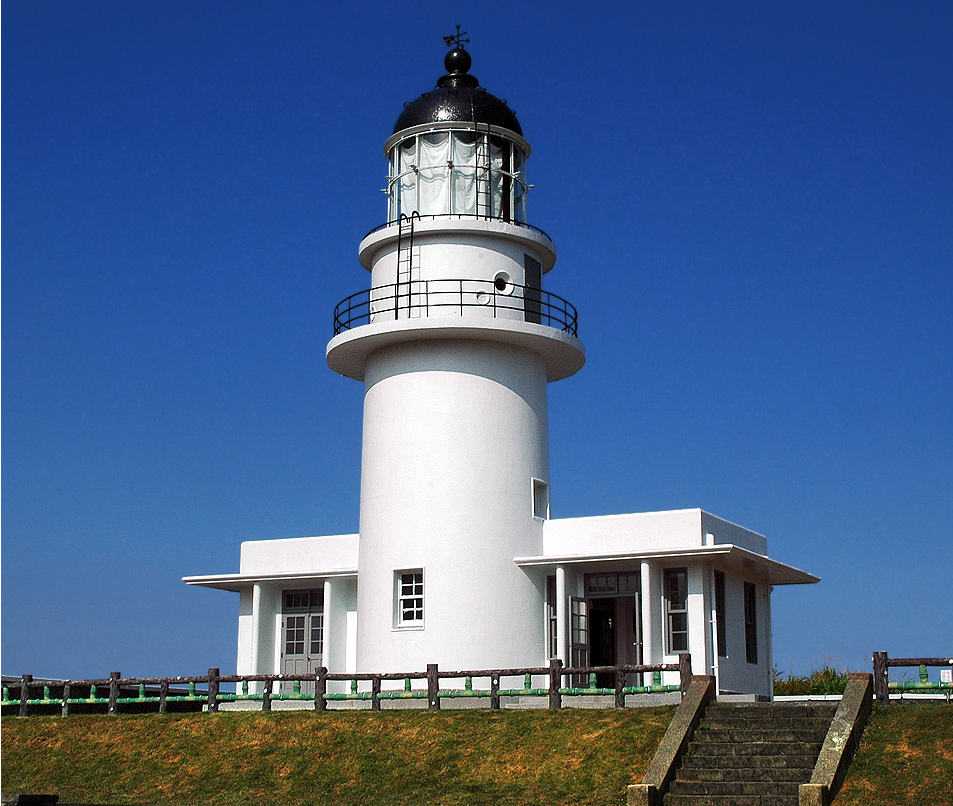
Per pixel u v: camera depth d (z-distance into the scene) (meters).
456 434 29.91
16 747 26.72
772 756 20.88
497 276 30.67
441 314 30.14
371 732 24.75
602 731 23.03
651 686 25.80
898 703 22.97
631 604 30.80
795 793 19.83
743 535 32.12
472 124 31.16
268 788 23.44
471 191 31.03
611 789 21.17
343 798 22.55
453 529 29.44
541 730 23.56
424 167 31.39
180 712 30.31
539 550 30.42
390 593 29.67
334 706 28.92
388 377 30.75
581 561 28.98
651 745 22.14
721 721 22.31
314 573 32.72
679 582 29.12
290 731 25.47
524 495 30.23
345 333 30.62
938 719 21.38
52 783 24.91
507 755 22.97
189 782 24.20
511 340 30.44
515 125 32.16
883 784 19.72
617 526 29.77
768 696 32.41
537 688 29.42
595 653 30.91
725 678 29.22
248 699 28.61
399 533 29.78
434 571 29.31
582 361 32.09
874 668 22.94
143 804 23.42
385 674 26.42
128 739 26.41
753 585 32.44
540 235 31.42
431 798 21.97
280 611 33.91
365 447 31.20
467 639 28.95
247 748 25.11
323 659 32.44
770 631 33.44
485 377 30.34
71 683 29.16
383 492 30.25
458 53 32.69
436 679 25.73
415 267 30.66
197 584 34.28
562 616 29.17
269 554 34.09
